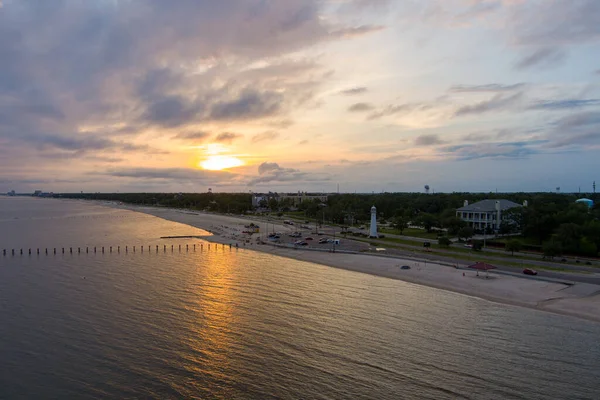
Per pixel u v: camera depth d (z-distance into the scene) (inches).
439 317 2532.0
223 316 2516.0
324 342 2130.9
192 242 6304.1
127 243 6171.3
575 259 4229.8
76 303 2783.0
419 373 1813.5
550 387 1704.0
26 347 2063.2
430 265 4055.1
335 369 1843.0
